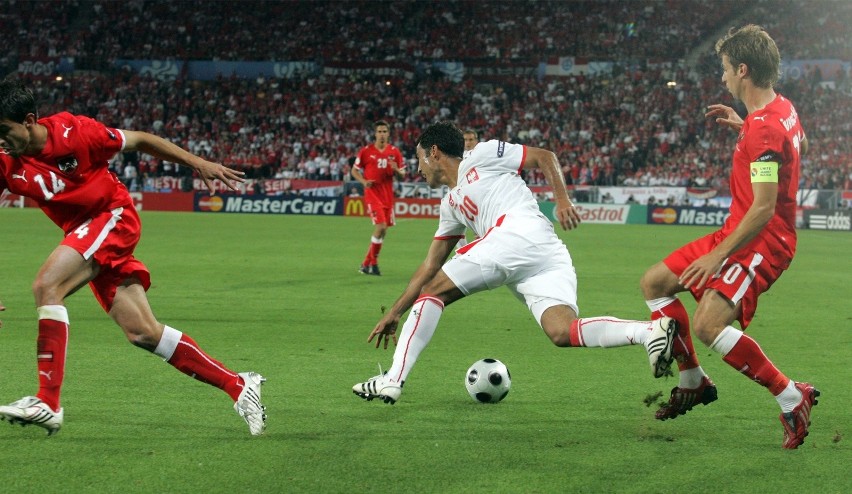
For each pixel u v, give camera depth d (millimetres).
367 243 29812
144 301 7293
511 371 10078
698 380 7598
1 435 7141
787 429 7074
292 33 70062
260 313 14320
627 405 8492
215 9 71000
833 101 60438
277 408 8195
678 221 47844
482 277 7891
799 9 69125
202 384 9062
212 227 36719
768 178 6711
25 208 49531
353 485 6023
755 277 7074
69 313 13727
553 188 8125
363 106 62312
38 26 70125
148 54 68250
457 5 71625
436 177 8539
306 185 50781
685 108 60969
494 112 61844
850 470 6512
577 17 70625
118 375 9438
